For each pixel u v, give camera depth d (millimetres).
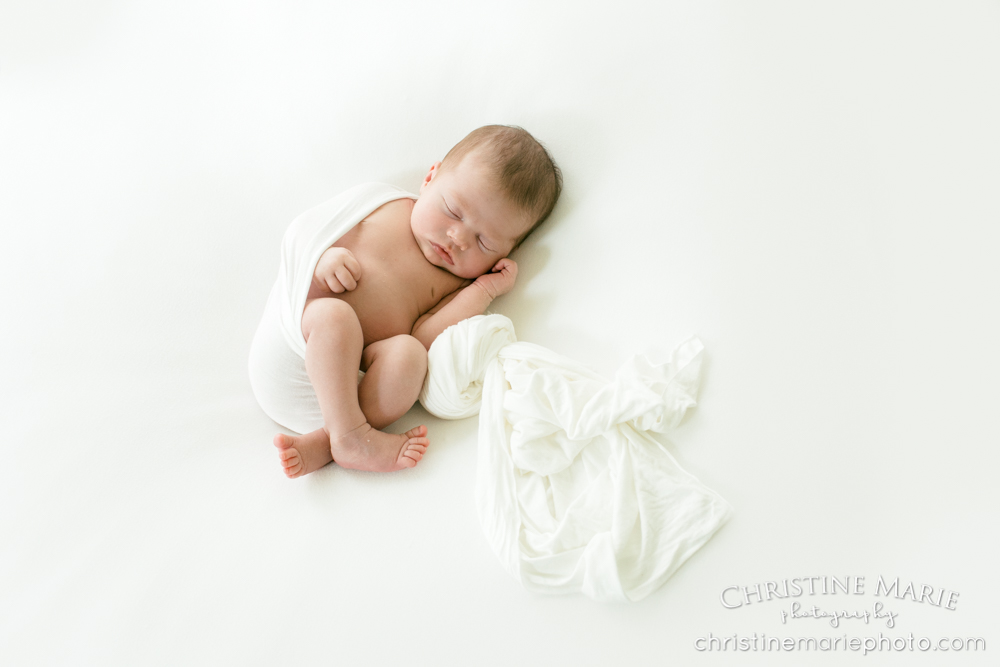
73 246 1548
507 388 1267
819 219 1239
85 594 1133
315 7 1675
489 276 1436
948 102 1267
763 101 1354
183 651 1064
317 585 1115
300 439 1225
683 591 1034
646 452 1149
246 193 1587
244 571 1142
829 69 1345
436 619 1066
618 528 1067
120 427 1325
